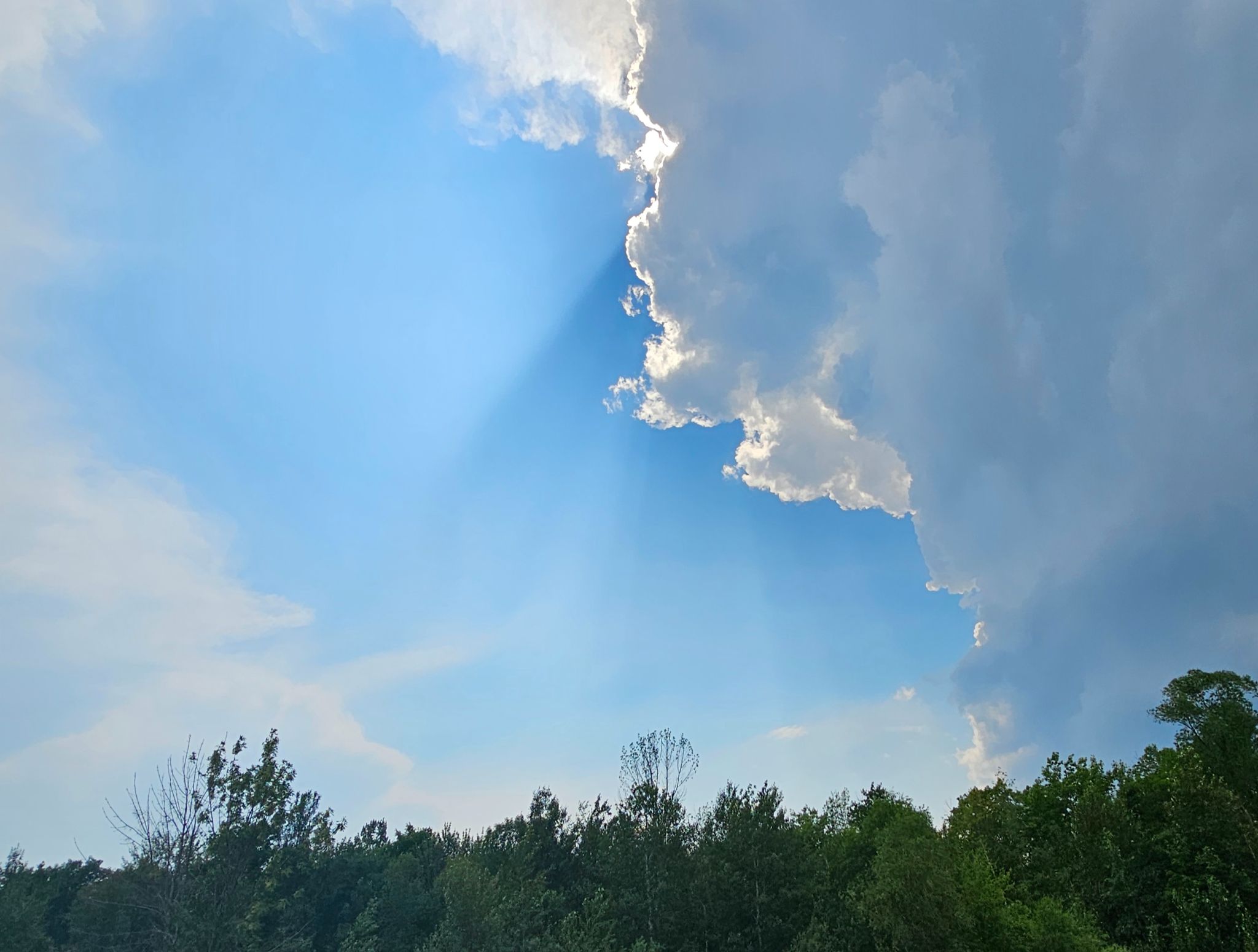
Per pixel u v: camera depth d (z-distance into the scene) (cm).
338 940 5725
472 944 4003
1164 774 5403
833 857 5559
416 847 8025
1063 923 3697
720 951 4356
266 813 4216
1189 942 4028
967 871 4062
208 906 3909
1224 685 5478
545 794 6706
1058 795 5944
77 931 4894
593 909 4375
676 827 5231
